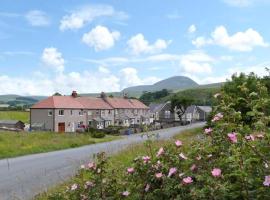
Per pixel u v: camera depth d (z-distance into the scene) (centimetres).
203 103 13925
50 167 1883
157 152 515
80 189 550
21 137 3812
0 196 1166
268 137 417
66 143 3500
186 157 475
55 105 8344
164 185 462
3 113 13775
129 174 513
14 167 1962
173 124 8644
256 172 416
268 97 456
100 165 555
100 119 9400
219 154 462
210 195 405
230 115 461
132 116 10756
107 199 524
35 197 971
